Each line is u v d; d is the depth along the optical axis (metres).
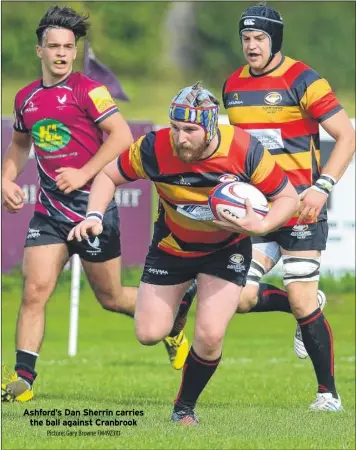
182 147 28.20
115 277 37.66
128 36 158.50
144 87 155.50
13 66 138.50
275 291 37.03
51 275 36.38
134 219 69.69
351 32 156.88
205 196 29.11
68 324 66.25
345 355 54.84
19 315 36.53
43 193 36.47
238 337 62.00
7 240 70.38
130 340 60.75
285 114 34.66
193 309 72.19
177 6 163.38
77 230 29.58
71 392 38.88
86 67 52.00
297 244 35.03
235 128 29.20
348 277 73.31
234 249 30.06
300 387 41.38
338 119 34.34
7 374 36.22
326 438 28.95
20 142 37.22
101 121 35.53
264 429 30.30
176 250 30.05
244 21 34.53
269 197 29.33
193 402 31.23
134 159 29.56
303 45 154.88
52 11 35.59
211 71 162.25
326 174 33.94
